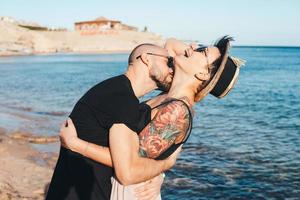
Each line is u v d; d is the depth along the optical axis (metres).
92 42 156.25
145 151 2.48
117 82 2.55
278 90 37.09
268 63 92.81
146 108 2.63
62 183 2.65
